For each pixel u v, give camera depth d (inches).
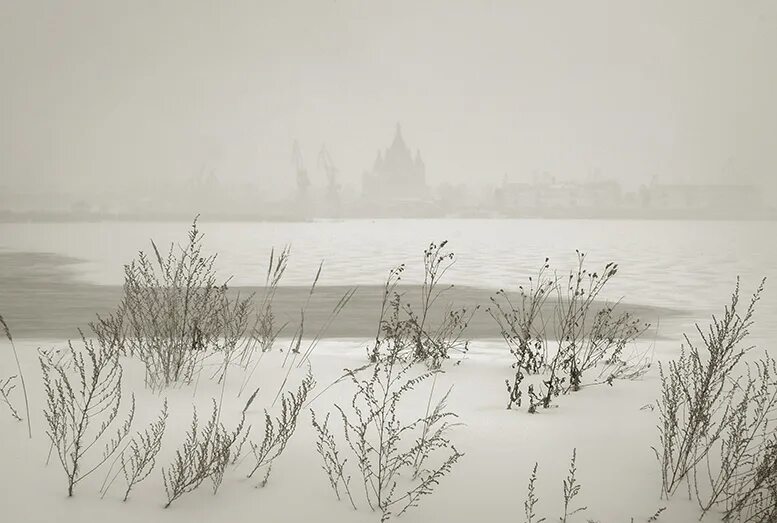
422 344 257.1
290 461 144.9
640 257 1091.9
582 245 1505.9
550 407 190.1
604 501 132.3
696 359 190.7
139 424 163.0
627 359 269.6
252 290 579.5
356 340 316.5
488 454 151.6
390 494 124.3
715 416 184.4
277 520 122.1
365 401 188.4
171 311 225.8
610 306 486.0
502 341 322.7
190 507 125.4
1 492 126.6
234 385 202.4
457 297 536.4
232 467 141.9
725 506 133.2
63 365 222.4
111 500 126.1
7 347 271.7
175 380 202.5
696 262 983.0
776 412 187.6
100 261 962.7
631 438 164.7
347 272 780.6
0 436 152.6
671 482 141.1
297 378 213.5
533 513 127.0
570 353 277.9
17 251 1236.5
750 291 597.6
